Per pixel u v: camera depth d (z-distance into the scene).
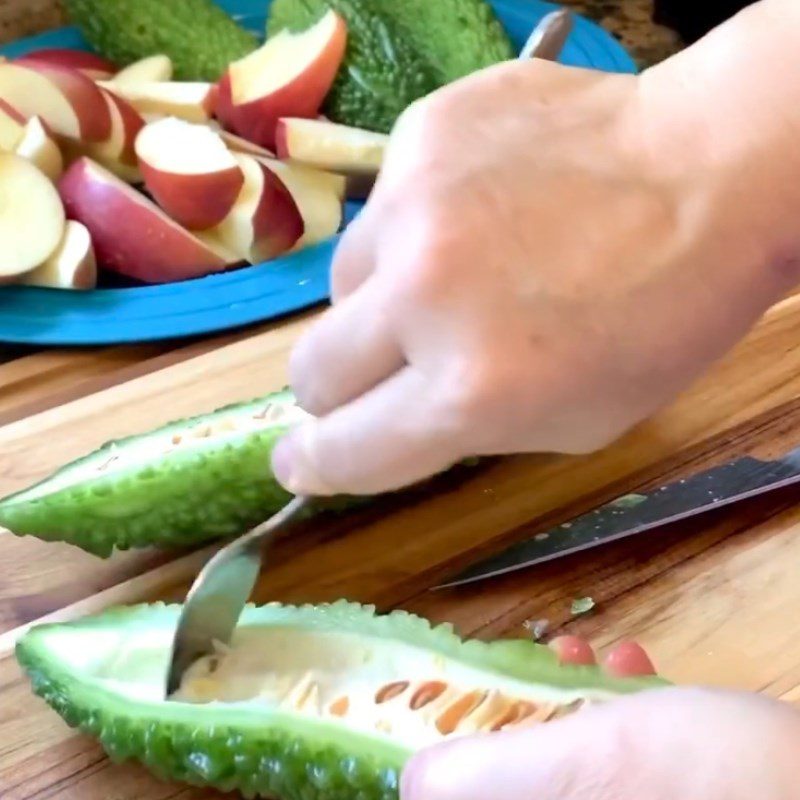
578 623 0.46
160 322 0.57
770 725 0.29
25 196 0.59
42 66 0.63
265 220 0.60
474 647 0.42
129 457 0.48
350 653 0.42
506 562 0.47
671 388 0.35
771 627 0.45
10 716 0.43
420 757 0.31
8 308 0.58
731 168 0.34
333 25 0.67
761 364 0.55
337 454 0.35
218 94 0.69
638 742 0.29
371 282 0.34
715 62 0.35
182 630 0.41
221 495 0.47
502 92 0.36
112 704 0.41
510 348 0.33
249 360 0.56
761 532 0.48
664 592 0.46
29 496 0.47
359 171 0.65
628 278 0.33
